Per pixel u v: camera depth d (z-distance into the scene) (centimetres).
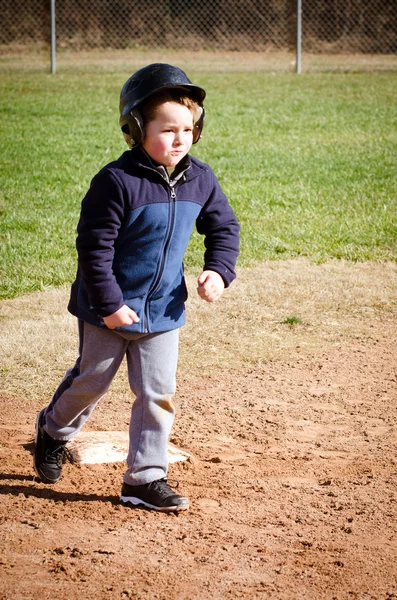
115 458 1323
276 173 3784
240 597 916
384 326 2048
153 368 1110
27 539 1038
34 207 3155
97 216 1035
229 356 1834
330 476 1278
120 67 8412
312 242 2744
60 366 1742
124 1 10606
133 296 1080
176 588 930
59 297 2194
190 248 2642
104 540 1040
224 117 5369
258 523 1107
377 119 5347
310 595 927
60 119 5303
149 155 1063
